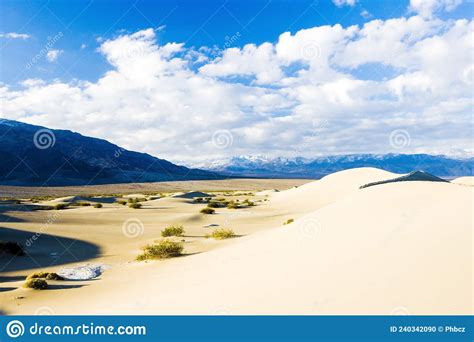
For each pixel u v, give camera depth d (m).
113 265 20.28
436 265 8.88
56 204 56.66
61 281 16.84
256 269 12.52
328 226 15.59
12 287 15.87
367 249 11.13
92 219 39.38
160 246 21.22
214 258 17.11
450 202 13.82
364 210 16.12
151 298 11.81
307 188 67.38
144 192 139.88
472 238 9.77
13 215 36.84
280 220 39.94
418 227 11.80
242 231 32.12
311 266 11.11
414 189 17.94
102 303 12.32
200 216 42.72
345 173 67.56
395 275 8.93
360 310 7.85
